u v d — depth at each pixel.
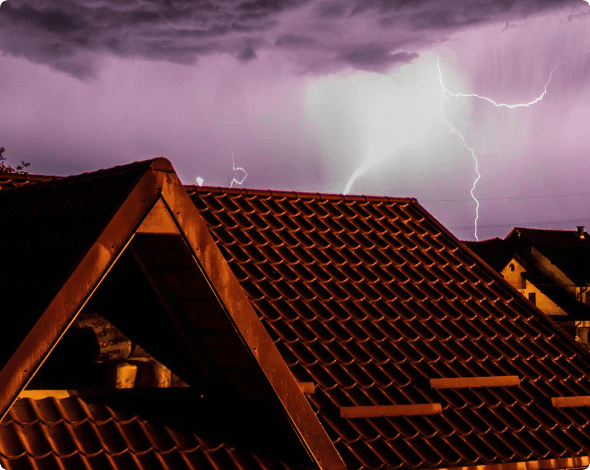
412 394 8.29
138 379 7.50
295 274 9.41
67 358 7.36
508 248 60.84
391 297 9.80
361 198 11.96
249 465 6.41
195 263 5.99
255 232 10.02
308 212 11.08
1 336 5.26
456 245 11.63
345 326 8.92
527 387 9.14
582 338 56.75
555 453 8.19
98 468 5.79
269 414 6.69
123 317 7.60
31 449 5.69
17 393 4.99
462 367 9.00
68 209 6.25
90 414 6.30
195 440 6.50
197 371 7.22
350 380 8.09
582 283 57.34
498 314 10.35
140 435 6.32
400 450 7.51
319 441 6.38
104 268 5.41
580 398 9.12
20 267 5.94
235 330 6.14
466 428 8.11
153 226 5.77
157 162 5.75
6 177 9.27
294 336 8.35
